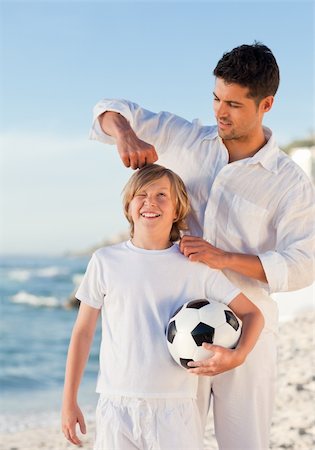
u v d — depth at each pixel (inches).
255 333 151.0
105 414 150.3
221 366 144.9
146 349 150.0
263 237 159.8
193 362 145.6
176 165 165.0
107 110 161.9
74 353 156.4
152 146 156.3
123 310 153.0
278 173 156.7
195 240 152.8
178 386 149.5
